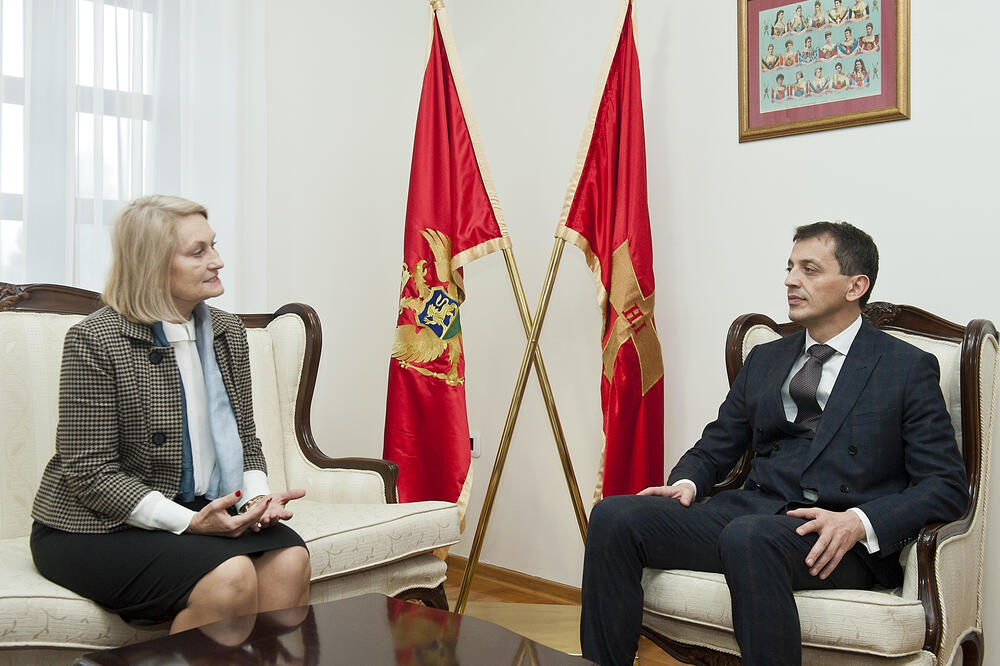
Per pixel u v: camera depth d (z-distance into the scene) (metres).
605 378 2.87
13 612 1.69
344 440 3.65
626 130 2.85
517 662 1.35
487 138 3.71
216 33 3.19
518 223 3.58
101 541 1.84
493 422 3.68
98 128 2.89
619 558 1.97
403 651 1.40
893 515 1.85
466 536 3.79
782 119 2.79
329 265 3.60
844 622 1.73
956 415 2.11
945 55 2.47
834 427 2.03
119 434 1.94
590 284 3.30
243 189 3.25
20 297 2.36
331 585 2.16
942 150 2.48
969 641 2.01
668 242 3.08
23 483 2.25
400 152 3.84
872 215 2.62
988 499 2.42
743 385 2.31
